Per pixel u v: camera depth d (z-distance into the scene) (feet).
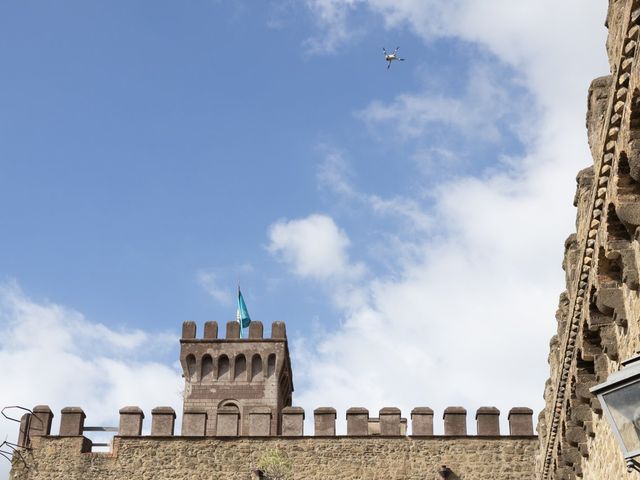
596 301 71.31
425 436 182.80
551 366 102.83
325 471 181.16
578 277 74.79
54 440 185.68
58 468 183.32
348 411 186.09
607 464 80.12
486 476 178.60
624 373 44.29
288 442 184.14
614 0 59.36
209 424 212.23
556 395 95.86
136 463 183.52
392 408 186.60
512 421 182.39
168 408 188.55
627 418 44.21
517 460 179.42
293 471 181.16
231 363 218.79
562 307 90.38
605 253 66.23
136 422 187.52
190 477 181.78
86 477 182.50
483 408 183.93
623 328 69.87
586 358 79.00
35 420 187.21
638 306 64.03
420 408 185.16
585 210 72.49
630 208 60.64
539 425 127.54
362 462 181.47
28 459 184.03
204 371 218.79
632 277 63.36
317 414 186.19
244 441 184.65
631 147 57.31
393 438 183.32
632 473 68.69
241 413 213.05
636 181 60.29
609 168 63.26
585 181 74.18
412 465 180.65
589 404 83.97
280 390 221.25
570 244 82.33
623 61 56.80
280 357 219.20
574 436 91.76
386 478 179.93
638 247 62.54
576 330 81.25
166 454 184.14
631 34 55.36
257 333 221.46
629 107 57.11
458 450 181.27
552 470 111.24
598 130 67.10
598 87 68.69
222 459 183.11
